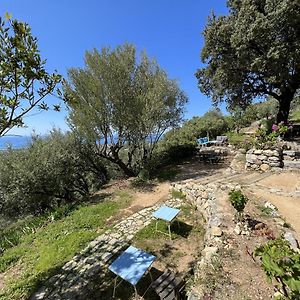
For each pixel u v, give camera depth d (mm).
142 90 14055
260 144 10953
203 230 6949
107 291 5090
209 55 16062
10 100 3867
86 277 5594
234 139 20453
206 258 4547
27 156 13367
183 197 9602
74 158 14203
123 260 4859
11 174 12758
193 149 17859
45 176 13156
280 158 10266
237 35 13234
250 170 10945
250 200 6914
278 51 11938
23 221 12727
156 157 16609
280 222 5566
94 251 6586
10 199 12672
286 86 14969
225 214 6148
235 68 15023
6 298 5391
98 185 16781
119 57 13211
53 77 4270
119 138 13445
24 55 3732
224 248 4719
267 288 3588
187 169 14203
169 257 5891
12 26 3609
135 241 6766
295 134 16438
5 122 3943
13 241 8430
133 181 12961
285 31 12789
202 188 8555
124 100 12945
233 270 4066
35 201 13664
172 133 20578
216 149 17297
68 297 5074
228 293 3586
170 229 7172
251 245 4730
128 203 9938
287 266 2766
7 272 6496
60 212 10047
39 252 7109
